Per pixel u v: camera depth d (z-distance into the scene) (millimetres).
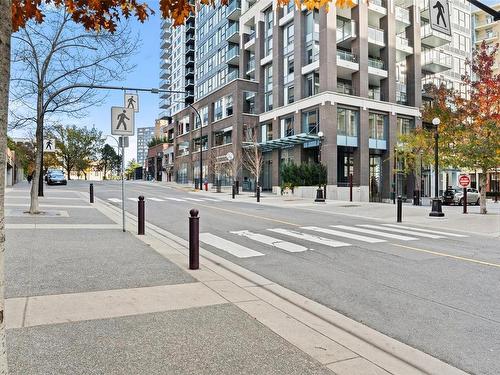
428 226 15352
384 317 5152
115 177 133250
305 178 33812
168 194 33125
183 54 84625
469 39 52781
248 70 50312
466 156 19922
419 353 4035
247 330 4309
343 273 7402
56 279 6059
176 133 68438
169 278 6340
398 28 42812
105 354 3598
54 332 4059
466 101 20469
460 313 5305
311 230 13047
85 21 4609
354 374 3430
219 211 19203
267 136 44219
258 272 7445
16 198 21016
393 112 38781
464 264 8227
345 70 36594
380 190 39500
